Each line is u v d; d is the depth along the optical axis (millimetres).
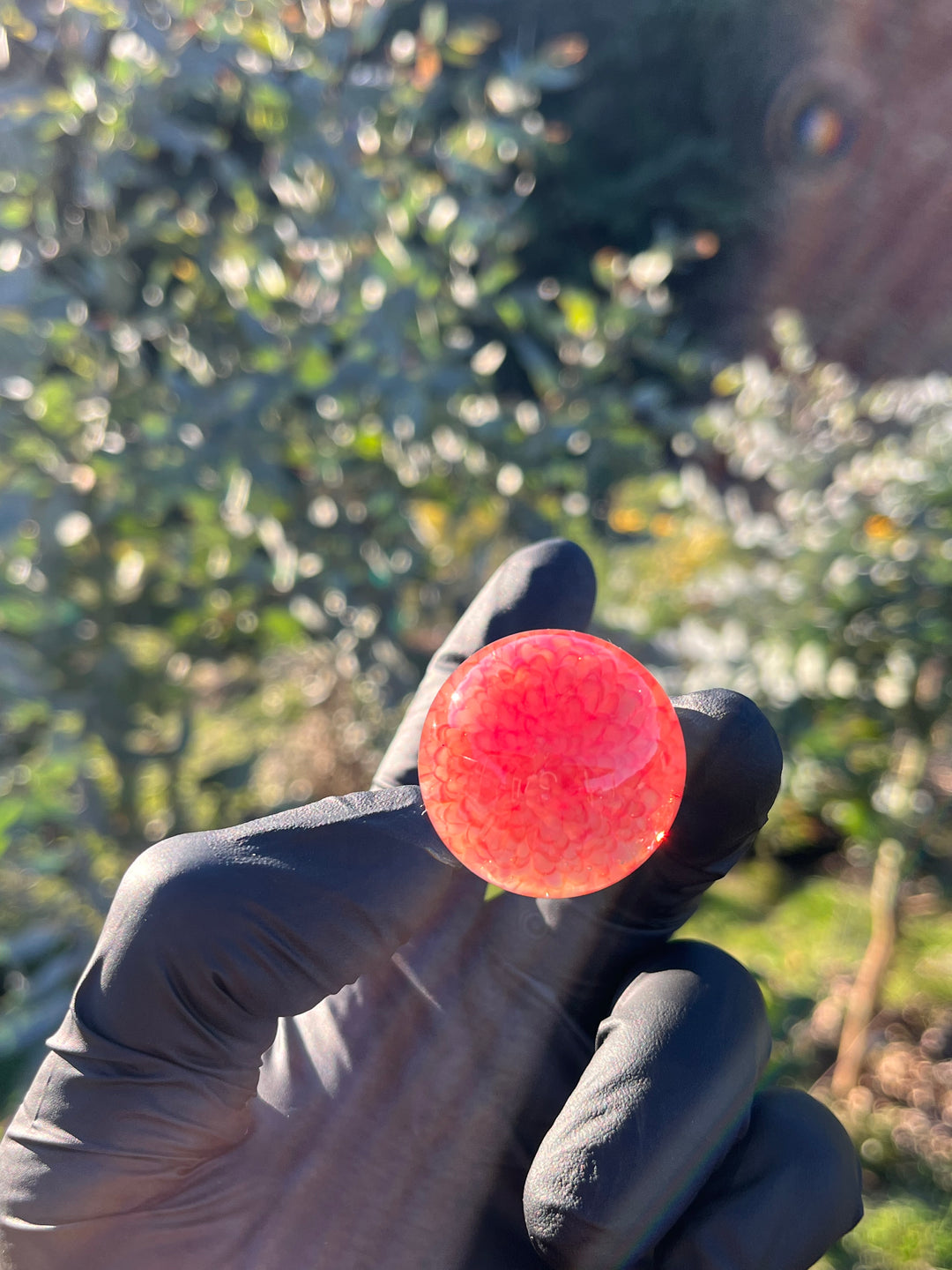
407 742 165
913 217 1389
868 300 1441
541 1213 126
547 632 121
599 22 1552
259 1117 148
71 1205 128
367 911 130
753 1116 150
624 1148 125
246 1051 133
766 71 1496
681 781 119
